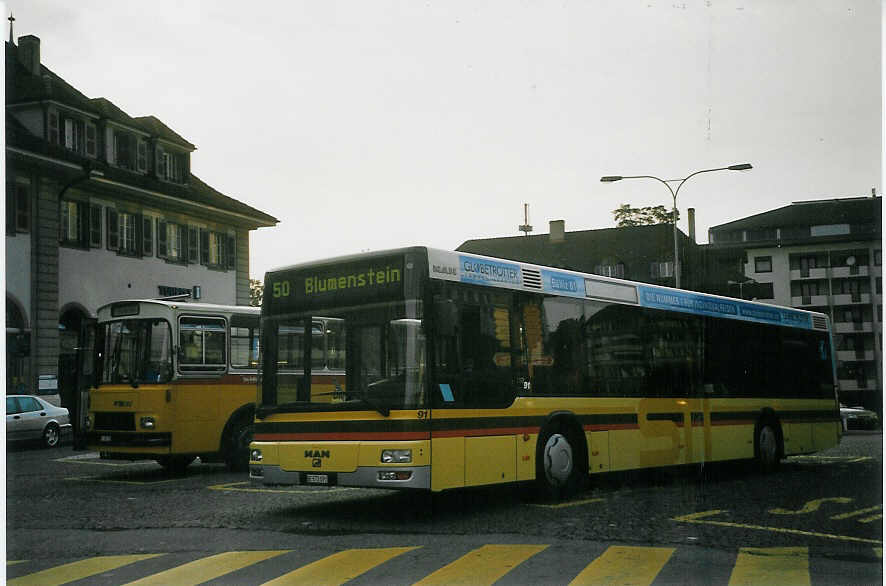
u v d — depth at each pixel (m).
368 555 8.50
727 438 15.17
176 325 15.91
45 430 26.48
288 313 11.23
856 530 9.84
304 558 8.41
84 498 13.14
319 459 10.55
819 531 9.77
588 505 11.80
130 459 16.00
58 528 10.38
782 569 7.86
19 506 12.19
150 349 15.90
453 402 10.52
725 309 15.70
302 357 10.97
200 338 16.28
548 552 8.58
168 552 8.86
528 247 58.31
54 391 32.75
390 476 10.09
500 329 11.41
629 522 10.38
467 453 10.62
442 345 10.51
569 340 12.52
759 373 16.23
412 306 10.41
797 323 17.53
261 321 11.38
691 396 14.56
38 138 33.81
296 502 12.52
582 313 12.82
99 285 35.72
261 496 13.30
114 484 15.22
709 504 11.87
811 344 17.86
